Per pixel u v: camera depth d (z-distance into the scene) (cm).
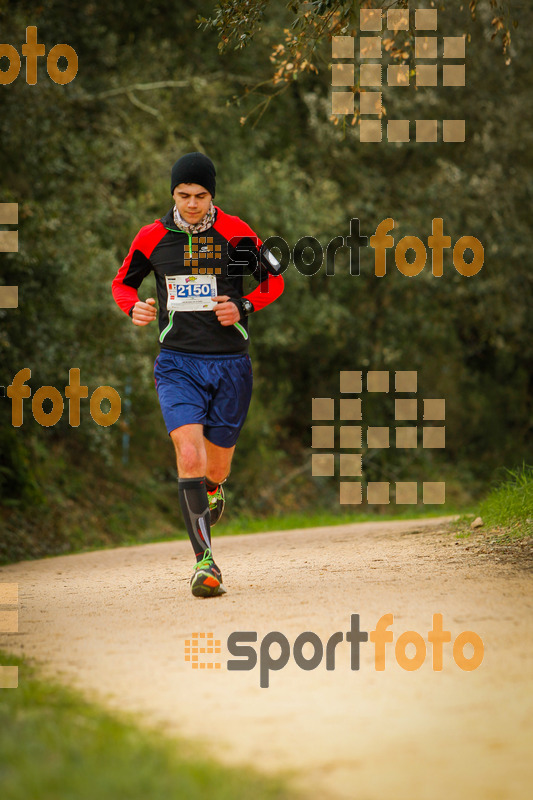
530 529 1167
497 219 4309
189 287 952
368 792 392
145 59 3494
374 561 1066
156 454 3847
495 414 5191
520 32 4097
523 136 4384
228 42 1289
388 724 480
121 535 3170
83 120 3250
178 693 546
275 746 451
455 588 812
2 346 2456
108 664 619
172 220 950
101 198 3234
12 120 2530
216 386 957
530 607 718
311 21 1273
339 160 4322
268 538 1786
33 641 704
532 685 531
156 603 866
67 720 480
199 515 907
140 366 3038
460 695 523
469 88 4325
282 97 4197
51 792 375
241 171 3928
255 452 4000
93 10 3419
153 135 3447
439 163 4266
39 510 2856
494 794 388
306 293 4091
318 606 770
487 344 5206
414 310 4559
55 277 2694
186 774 401
